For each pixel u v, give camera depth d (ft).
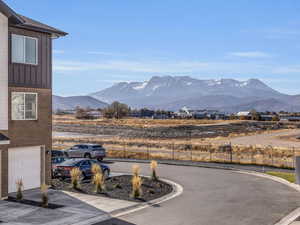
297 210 60.03
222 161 131.44
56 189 74.90
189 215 56.44
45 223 50.93
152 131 279.49
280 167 117.91
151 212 58.08
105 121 429.38
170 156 147.13
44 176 76.02
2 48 65.87
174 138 236.84
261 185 84.28
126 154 151.33
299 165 83.51
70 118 549.54
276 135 256.73
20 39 71.51
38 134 75.05
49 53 77.25
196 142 203.62
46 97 76.74
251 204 64.23
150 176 96.07
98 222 52.03
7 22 66.59
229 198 69.41
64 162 88.43
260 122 396.57
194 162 131.44
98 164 88.07
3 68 66.18
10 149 70.44
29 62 73.15
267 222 52.85
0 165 65.36
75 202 63.52
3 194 65.46
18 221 51.85
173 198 69.21
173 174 102.27
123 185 79.87
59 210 57.98
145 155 149.38
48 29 75.05
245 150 164.35
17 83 71.00
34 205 61.05
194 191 76.64
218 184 85.66
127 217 54.95
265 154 151.94
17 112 71.41
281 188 80.28
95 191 71.61
